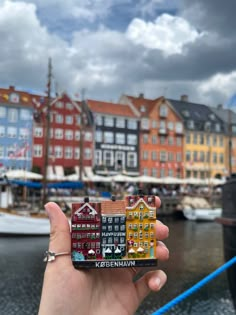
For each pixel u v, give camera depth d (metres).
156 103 62.28
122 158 57.66
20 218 28.09
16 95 50.19
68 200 37.91
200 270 17.55
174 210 48.25
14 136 49.25
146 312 12.26
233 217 9.28
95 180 44.91
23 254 21.89
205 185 62.28
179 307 12.73
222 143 68.81
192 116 67.38
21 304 12.98
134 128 59.31
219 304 12.99
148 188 55.25
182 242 27.23
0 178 32.75
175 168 62.78
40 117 51.03
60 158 52.06
